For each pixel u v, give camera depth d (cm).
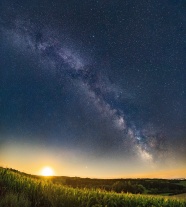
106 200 1113
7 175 1209
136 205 1174
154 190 4453
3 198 893
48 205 970
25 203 892
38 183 1180
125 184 3841
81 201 1053
